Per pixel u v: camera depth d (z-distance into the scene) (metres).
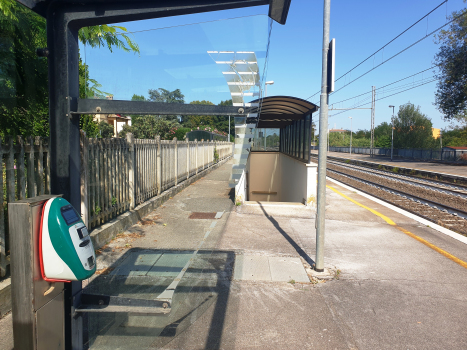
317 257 4.73
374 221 7.97
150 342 2.75
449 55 29.22
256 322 3.33
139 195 6.97
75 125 2.20
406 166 28.50
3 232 3.23
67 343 2.12
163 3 2.11
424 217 8.84
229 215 7.77
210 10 2.22
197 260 4.47
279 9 2.24
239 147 4.58
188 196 8.82
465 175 19.88
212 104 2.35
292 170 11.51
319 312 3.59
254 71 2.37
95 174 5.07
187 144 11.52
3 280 3.25
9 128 3.68
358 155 55.66
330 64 4.66
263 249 5.56
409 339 3.15
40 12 2.05
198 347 2.86
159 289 3.24
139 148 6.99
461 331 3.31
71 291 2.11
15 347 1.78
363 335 3.20
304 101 7.99
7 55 3.29
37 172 3.82
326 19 4.73
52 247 1.76
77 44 2.22
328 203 10.25
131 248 4.59
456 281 4.52
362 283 4.39
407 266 5.04
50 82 2.10
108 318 2.87
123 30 2.37
